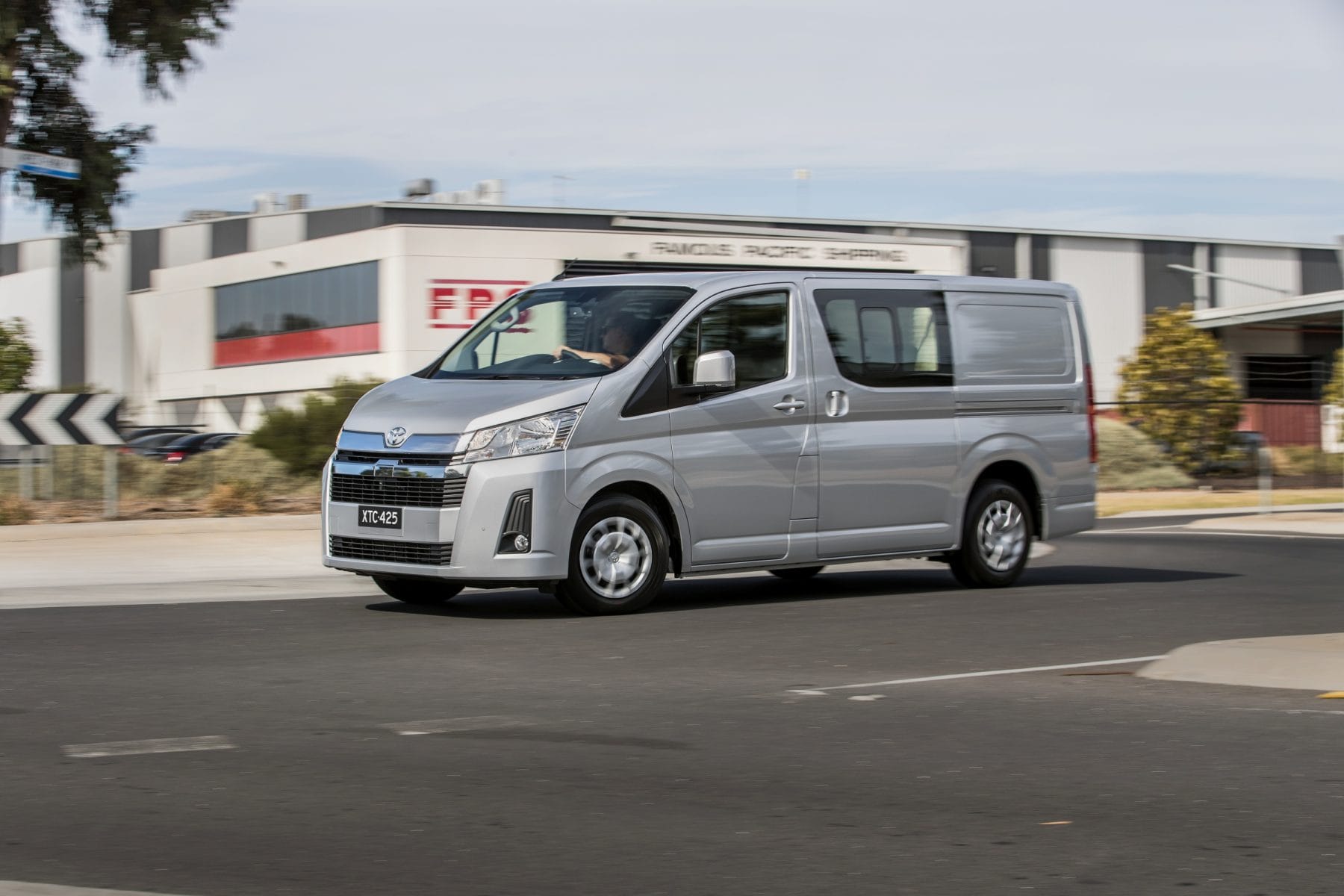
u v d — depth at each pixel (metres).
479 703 8.45
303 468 24.42
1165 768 7.00
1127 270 70.19
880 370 13.59
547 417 11.80
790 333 13.09
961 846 5.70
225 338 61.41
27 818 5.96
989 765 7.06
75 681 9.03
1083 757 7.23
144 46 32.12
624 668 9.72
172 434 24.77
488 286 46.72
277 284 57.44
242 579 15.52
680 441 12.39
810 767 6.98
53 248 77.94
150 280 71.25
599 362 12.34
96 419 21.84
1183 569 16.81
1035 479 14.69
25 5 31.86
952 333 14.14
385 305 47.97
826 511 13.20
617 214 60.19
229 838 5.70
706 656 10.23
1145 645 10.83
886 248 49.91
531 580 11.77
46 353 73.50
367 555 12.20
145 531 20.38
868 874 5.32
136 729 7.64
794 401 13.02
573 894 5.09
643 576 12.27
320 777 6.68
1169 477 36.28
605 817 6.06
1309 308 55.66
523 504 11.66
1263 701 8.69
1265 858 5.57
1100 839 5.80
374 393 12.77
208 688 8.82
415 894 5.07
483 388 12.23
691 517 12.47
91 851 5.52
